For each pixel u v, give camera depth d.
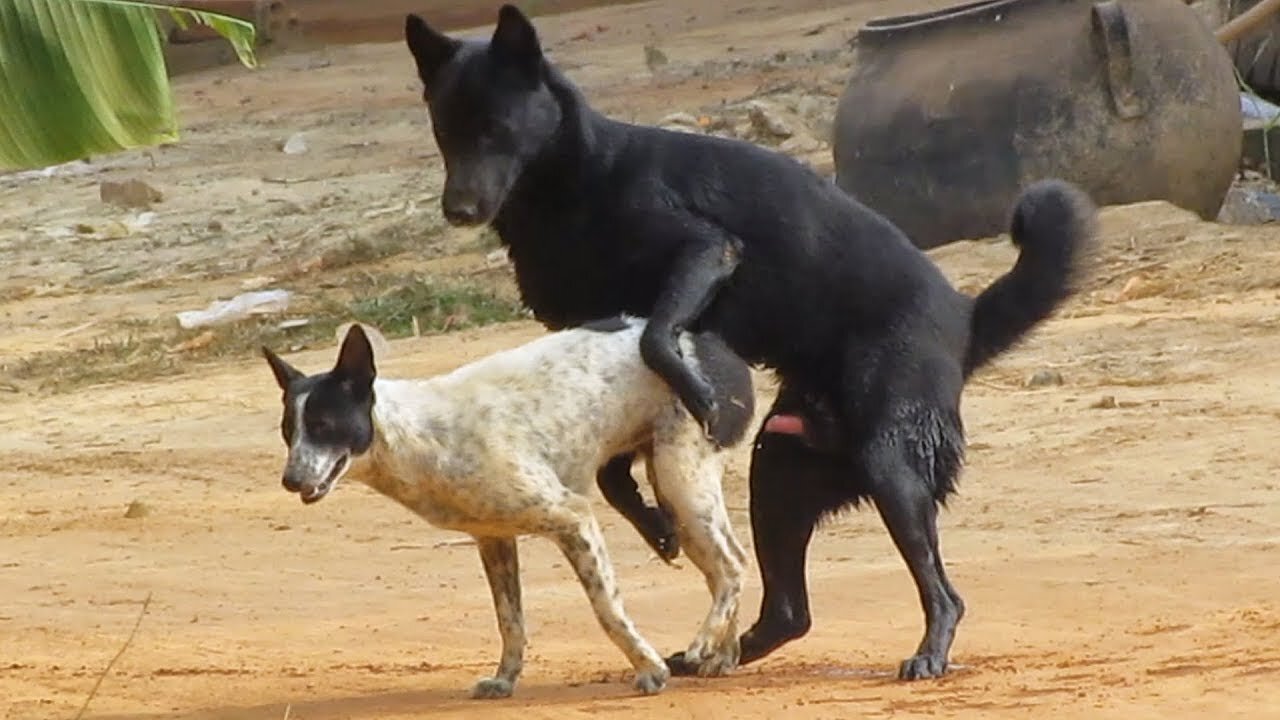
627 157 11.34
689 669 11.56
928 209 26.14
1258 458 17.38
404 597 15.09
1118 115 25.53
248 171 39.69
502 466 10.78
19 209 39.12
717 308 11.43
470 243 31.84
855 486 11.71
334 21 50.19
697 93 38.78
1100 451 18.06
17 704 11.41
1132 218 25.42
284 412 10.63
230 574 16.22
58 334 30.09
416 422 10.73
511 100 11.20
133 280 33.34
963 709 10.15
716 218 11.33
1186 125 25.75
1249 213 27.84
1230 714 9.61
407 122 42.00
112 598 15.32
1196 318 22.03
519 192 11.47
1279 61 30.89
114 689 11.81
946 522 16.27
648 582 15.06
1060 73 25.55
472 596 15.05
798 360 11.58
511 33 11.23
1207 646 11.41
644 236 11.25
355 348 10.52
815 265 11.38
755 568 15.26
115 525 18.45
